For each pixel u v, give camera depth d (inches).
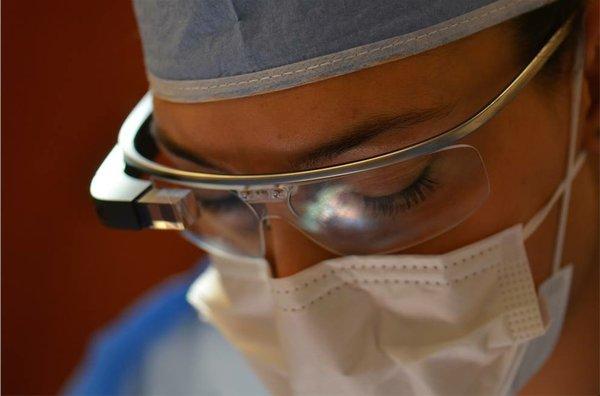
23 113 55.2
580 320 35.8
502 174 28.2
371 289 30.3
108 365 52.1
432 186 26.9
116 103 53.2
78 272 62.9
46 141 56.2
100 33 51.1
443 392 30.0
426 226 28.3
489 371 30.4
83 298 64.0
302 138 25.3
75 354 65.2
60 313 63.9
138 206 31.1
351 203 27.5
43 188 58.3
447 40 24.4
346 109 24.6
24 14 52.1
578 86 29.6
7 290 61.8
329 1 23.8
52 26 52.2
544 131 28.9
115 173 33.1
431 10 24.1
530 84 27.6
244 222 30.8
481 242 29.0
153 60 29.3
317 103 24.7
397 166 25.7
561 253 32.2
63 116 55.0
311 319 29.9
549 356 35.8
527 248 30.6
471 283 29.4
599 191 34.0
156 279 65.9
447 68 24.8
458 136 25.3
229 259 34.7
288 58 24.5
